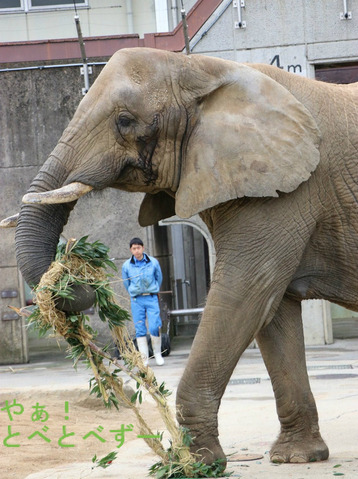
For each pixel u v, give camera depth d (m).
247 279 7.93
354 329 24.67
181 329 26.45
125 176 8.08
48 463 9.39
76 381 17.31
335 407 12.06
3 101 21.81
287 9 20.70
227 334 7.91
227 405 12.91
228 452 9.55
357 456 9.02
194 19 20.97
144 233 21.78
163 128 7.94
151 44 21.28
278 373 8.84
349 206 8.23
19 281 22.00
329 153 8.20
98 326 21.64
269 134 7.88
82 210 21.88
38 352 24.64
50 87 21.75
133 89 7.91
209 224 8.52
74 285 7.67
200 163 7.89
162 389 8.06
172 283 26.39
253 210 7.98
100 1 29.45
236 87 8.01
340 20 20.66
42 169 7.93
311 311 21.09
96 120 7.92
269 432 10.68
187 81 7.99
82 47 21.22
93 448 10.09
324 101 8.37
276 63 20.77
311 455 8.83
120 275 21.77
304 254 8.38
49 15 29.62
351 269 8.44
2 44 21.80
